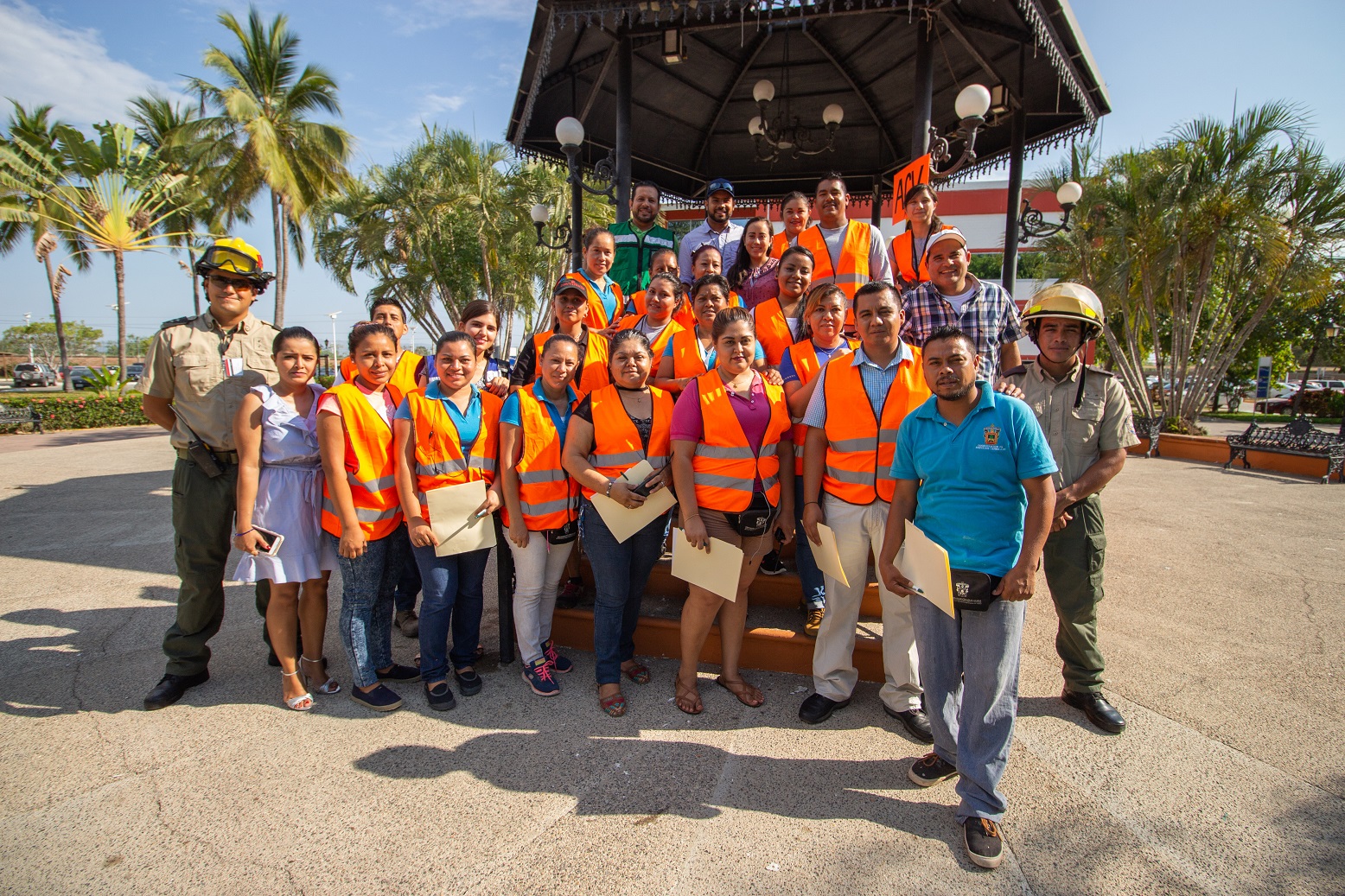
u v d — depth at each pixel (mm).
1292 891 2031
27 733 2955
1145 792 2527
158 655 3773
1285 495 8562
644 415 3270
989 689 2264
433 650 3230
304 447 3150
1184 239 13234
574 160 6688
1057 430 2998
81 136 20000
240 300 3334
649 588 4426
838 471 3016
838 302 3445
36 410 16875
